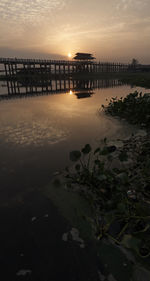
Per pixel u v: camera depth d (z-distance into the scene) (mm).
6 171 3455
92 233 2043
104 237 1981
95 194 2686
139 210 2113
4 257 1790
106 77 45000
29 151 4305
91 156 3918
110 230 2059
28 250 1862
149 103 6832
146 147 4137
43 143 4770
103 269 1651
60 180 3111
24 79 32969
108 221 2059
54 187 2930
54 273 1631
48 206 2510
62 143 4742
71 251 1841
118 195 2354
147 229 2016
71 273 1626
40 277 1598
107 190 2662
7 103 11336
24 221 2246
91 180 2869
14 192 2828
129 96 8617
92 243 1923
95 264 1703
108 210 2322
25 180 3152
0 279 1586
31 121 6973
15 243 1945
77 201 2578
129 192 2641
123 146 4371
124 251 1817
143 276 1564
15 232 2084
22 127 6180
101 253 1808
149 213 2197
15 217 2314
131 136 5051
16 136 5301
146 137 4902
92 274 1610
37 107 10000
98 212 2338
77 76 45312
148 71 61469
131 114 7039
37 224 2193
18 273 1634
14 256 1800
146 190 2684
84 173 3029
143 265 1663
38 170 3469
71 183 3004
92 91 17781
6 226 2168
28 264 1717
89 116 7742
